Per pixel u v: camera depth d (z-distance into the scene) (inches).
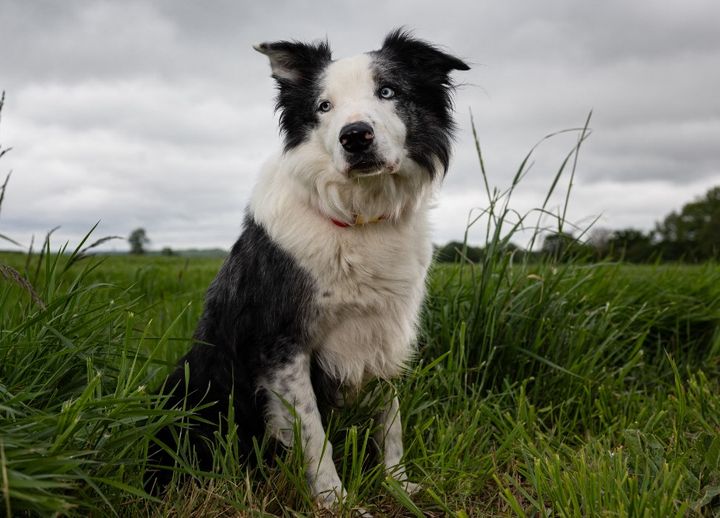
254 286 100.1
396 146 100.5
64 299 86.4
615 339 140.9
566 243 143.6
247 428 102.8
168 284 254.8
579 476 79.4
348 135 94.4
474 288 131.7
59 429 65.0
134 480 76.5
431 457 96.4
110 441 71.4
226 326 104.5
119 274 283.3
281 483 87.8
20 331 84.8
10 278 80.5
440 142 109.0
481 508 90.0
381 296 100.2
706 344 153.8
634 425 106.0
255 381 99.6
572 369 126.1
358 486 86.9
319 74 107.1
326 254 96.3
